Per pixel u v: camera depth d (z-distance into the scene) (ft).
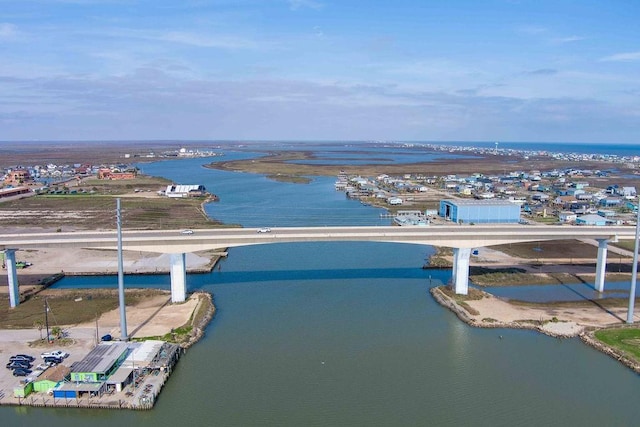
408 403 218.59
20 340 272.51
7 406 213.05
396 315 320.09
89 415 210.59
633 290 305.32
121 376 226.38
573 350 271.49
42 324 295.89
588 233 364.17
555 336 287.69
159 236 337.72
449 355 263.90
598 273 371.97
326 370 246.27
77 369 223.51
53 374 226.38
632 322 306.14
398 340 282.15
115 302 335.88
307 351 266.98
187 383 233.76
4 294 352.08
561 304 342.85
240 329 295.48
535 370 249.14
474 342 280.72
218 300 345.92
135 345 257.14
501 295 362.53
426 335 289.33
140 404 212.23
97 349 247.70
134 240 326.03
